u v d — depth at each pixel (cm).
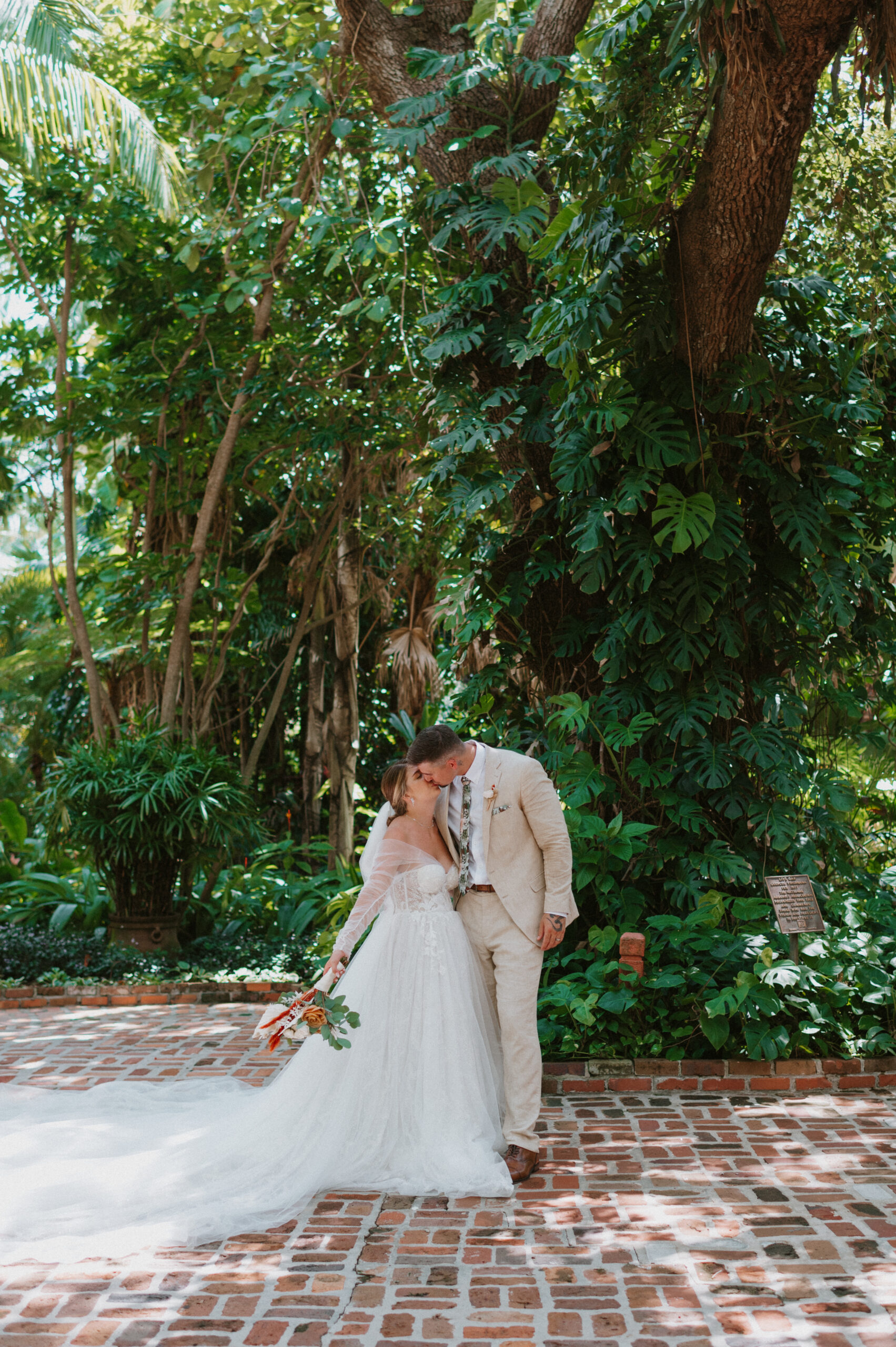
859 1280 278
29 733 1593
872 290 591
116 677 1330
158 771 791
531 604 616
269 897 891
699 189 467
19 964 759
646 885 549
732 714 529
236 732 1509
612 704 550
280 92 738
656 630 521
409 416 962
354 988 368
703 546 521
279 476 1027
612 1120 417
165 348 927
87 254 894
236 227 833
